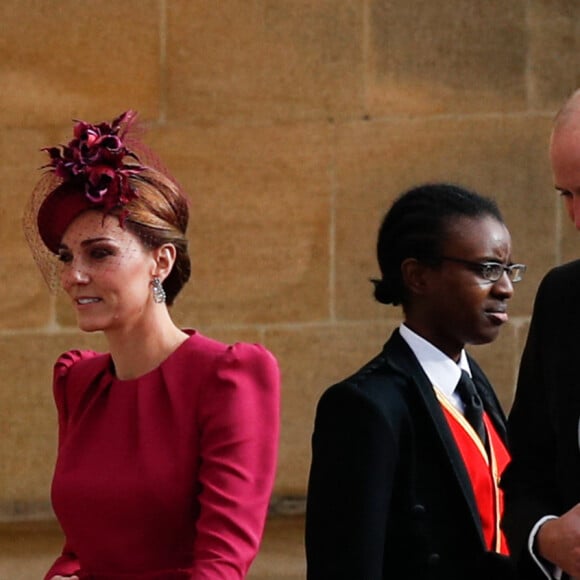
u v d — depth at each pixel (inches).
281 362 824.9
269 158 824.3
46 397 833.5
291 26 821.2
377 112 821.2
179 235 460.4
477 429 461.4
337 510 423.5
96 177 443.8
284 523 806.5
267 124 824.3
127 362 458.6
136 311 452.4
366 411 429.1
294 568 730.8
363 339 823.7
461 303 458.6
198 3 826.8
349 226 822.5
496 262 460.1
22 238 832.9
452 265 458.3
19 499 832.3
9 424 833.5
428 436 439.5
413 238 462.9
